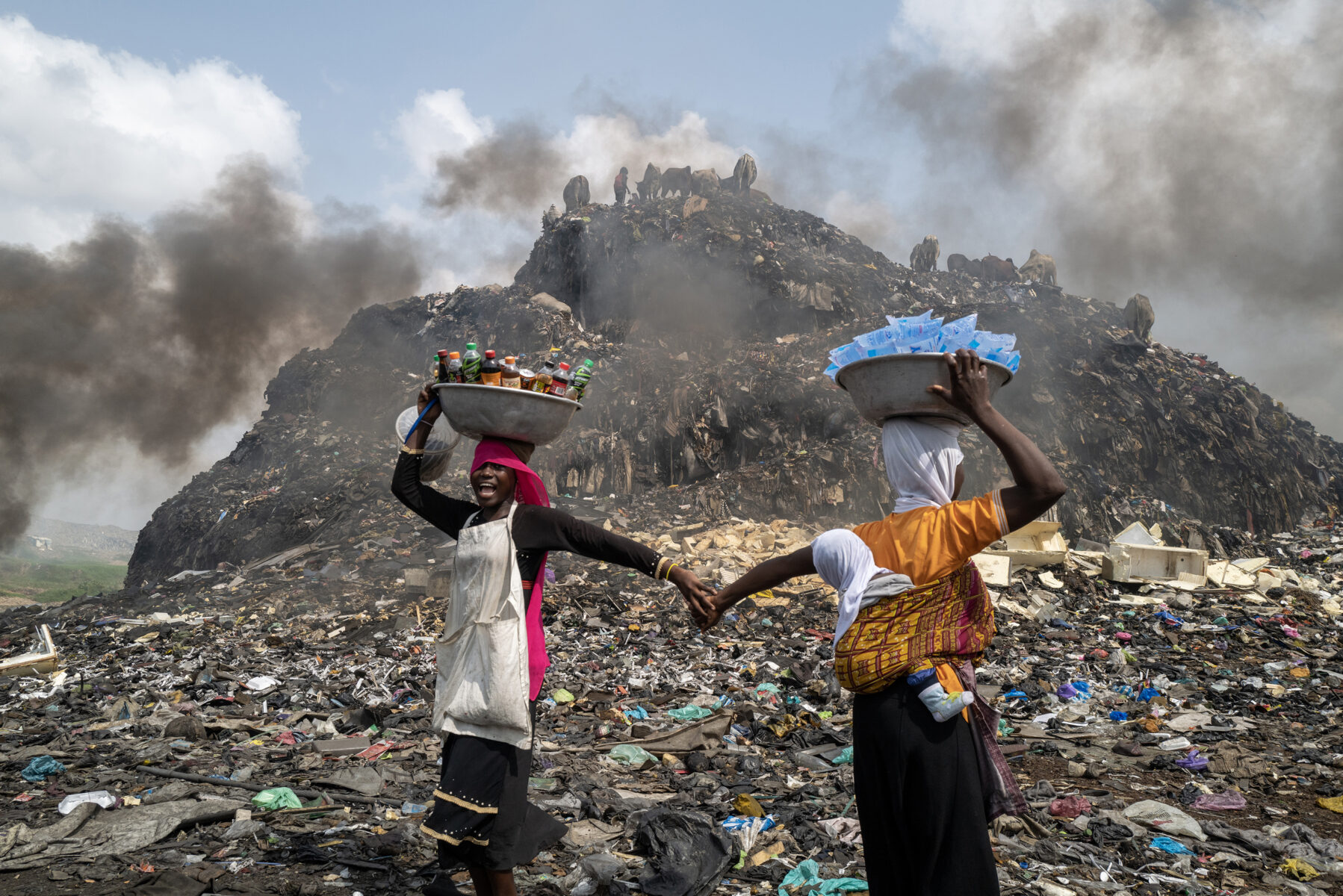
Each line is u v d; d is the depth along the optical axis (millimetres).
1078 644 10469
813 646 10188
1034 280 34062
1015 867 4043
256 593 15195
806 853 4137
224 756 5812
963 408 2369
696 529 18125
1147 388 24078
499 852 2709
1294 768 6215
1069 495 20469
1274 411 25781
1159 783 5867
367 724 6938
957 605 2412
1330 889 4043
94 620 13906
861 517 20625
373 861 3814
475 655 2766
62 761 5629
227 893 3457
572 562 14930
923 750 2354
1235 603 12711
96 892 3461
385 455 27797
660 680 8805
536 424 2844
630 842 4207
